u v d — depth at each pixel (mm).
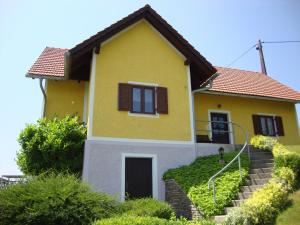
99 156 11539
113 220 5770
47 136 11609
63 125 12039
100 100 12227
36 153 11531
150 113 12773
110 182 11375
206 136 15695
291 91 20219
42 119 12516
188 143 12875
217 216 8164
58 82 15242
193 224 6488
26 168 11742
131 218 5887
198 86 15281
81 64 13133
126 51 13328
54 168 11086
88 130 11727
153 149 12297
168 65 13797
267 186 8836
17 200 6512
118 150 11828
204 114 17172
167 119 12906
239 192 9352
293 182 9234
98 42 12570
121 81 12805
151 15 13867
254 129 18031
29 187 7008
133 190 11648
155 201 8641
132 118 12422
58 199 6711
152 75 13367
